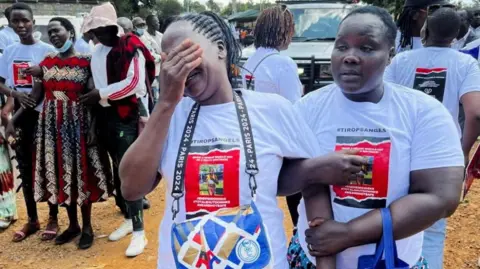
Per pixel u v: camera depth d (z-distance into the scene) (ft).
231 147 4.80
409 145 5.18
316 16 24.97
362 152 5.25
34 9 68.95
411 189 5.19
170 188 4.94
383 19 5.10
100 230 14.60
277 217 5.03
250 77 11.11
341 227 4.97
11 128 13.38
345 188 5.29
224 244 4.54
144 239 13.12
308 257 5.65
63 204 12.84
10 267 12.32
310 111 5.73
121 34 12.72
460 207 15.47
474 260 11.89
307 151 5.21
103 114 12.65
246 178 4.74
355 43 5.06
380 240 4.89
